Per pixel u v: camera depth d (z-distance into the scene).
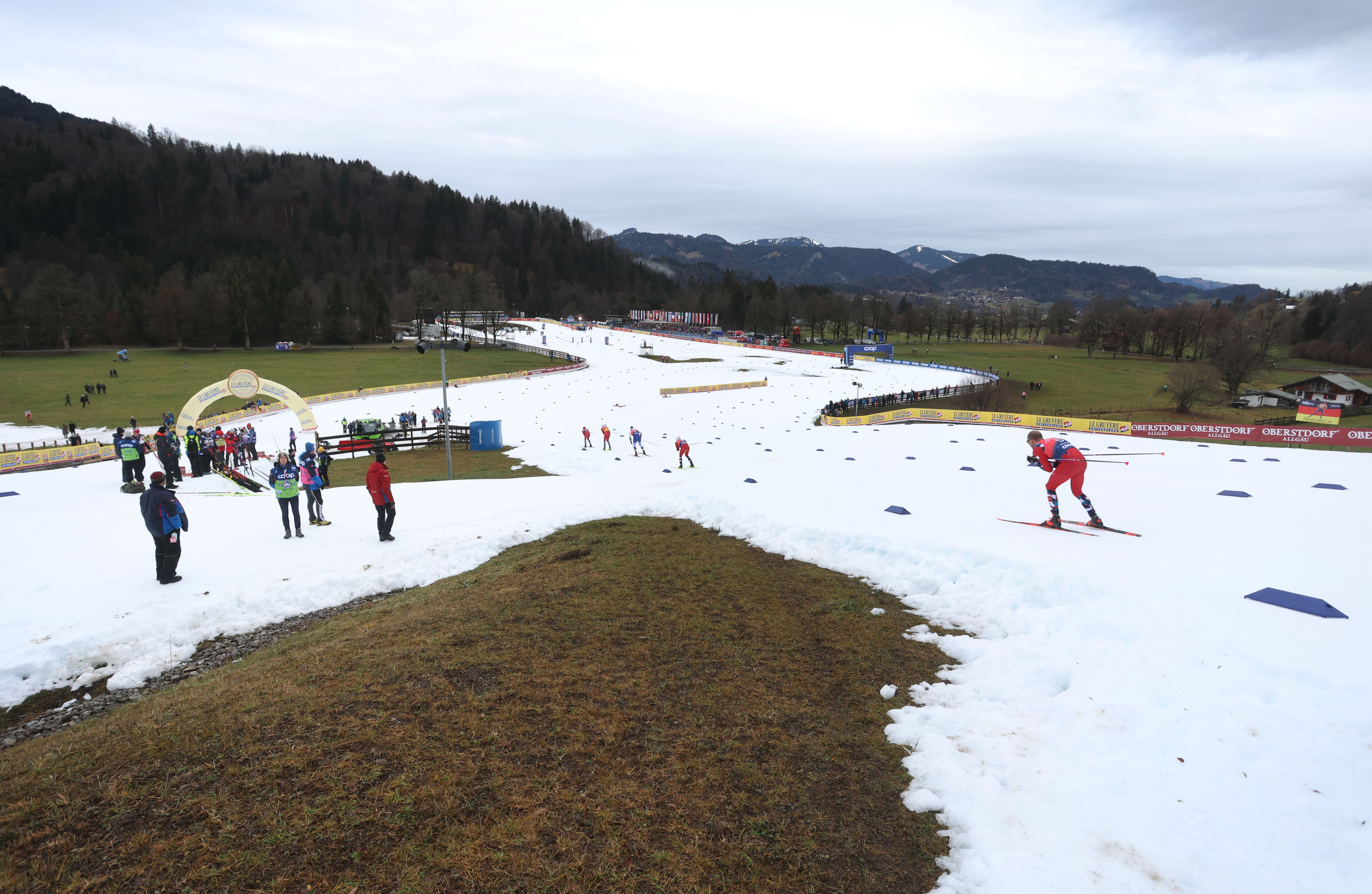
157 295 108.06
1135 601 7.37
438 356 103.31
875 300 166.25
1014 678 6.54
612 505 17.33
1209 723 5.01
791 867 4.26
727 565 11.20
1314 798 4.15
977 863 4.21
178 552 11.23
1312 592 7.52
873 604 9.16
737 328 177.88
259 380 32.88
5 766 5.47
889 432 35.81
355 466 32.53
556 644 7.68
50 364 87.38
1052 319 163.50
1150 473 19.25
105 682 8.27
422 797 4.72
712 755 5.44
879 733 5.90
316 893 3.89
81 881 3.98
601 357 110.00
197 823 4.48
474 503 18.97
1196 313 117.38
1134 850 4.08
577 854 4.27
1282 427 32.94
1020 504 14.76
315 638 8.88
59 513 17.25
